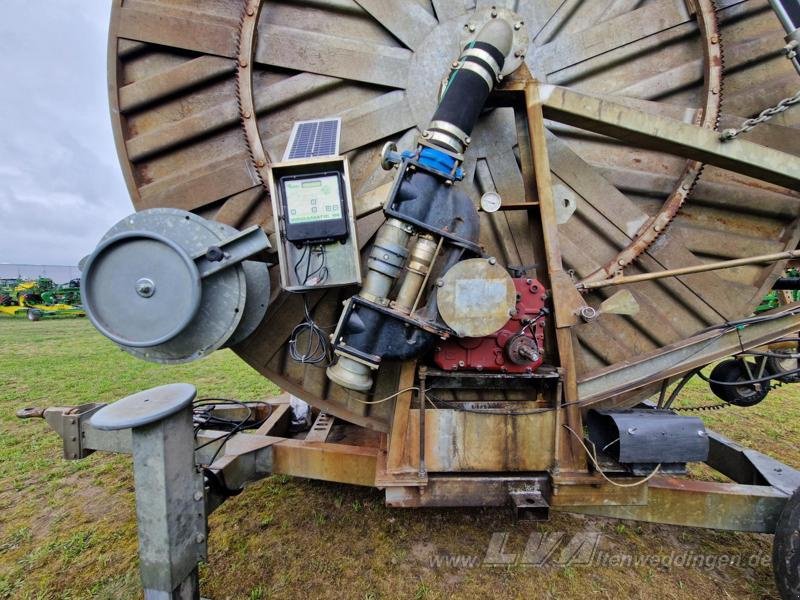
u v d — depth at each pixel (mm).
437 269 1776
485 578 2213
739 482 2418
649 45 2215
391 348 1727
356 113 2209
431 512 2797
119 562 2340
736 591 2150
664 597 2102
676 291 2273
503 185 2227
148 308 1775
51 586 2172
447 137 1692
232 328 1875
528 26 2207
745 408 4980
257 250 1797
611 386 1996
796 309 1996
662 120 1833
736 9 2154
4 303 20109
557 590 2135
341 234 1697
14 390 5852
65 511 2836
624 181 2287
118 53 2064
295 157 1772
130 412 1490
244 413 2965
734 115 2199
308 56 2180
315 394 2275
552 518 2752
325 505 2871
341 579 2199
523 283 1876
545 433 1937
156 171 2154
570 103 1870
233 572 2246
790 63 2158
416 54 2201
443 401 2047
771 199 2223
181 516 1613
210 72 2105
